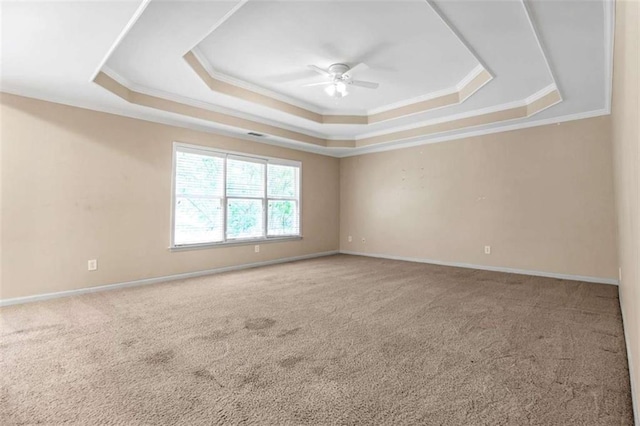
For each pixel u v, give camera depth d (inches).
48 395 69.5
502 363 84.6
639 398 55.3
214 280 183.6
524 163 196.4
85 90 139.5
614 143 130.0
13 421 61.0
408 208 250.7
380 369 81.6
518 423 60.9
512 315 122.0
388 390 72.2
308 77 162.4
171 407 65.7
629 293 82.4
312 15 108.3
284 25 114.5
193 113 175.8
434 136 225.6
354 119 220.5
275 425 60.5
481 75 152.3
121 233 166.9
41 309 129.5
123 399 68.2
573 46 111.2
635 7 44.2
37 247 142.3
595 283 171.5
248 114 198.2
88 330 106.8
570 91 148.6
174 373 79.1
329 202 287.6
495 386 73.7
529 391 71.6
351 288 164.7
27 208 140.1
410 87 175.2
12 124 136.6
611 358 86.7
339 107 211.6
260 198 234.2
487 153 211.0
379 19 110.5
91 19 87.4
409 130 227.1
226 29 117.2
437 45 128.4
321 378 77.2
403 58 139.9
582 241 177.8
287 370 81.0
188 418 62.2
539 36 106.1
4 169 135.0
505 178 203.6
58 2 79.6
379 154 268.7
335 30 117.6
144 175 175.3
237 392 71.2
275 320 117.5
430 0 96.7
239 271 210.1
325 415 63.5
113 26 91.0
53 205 146.6
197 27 105.0
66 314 123.2
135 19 87.5
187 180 194.5
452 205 227.1
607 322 113.3
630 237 70.7
